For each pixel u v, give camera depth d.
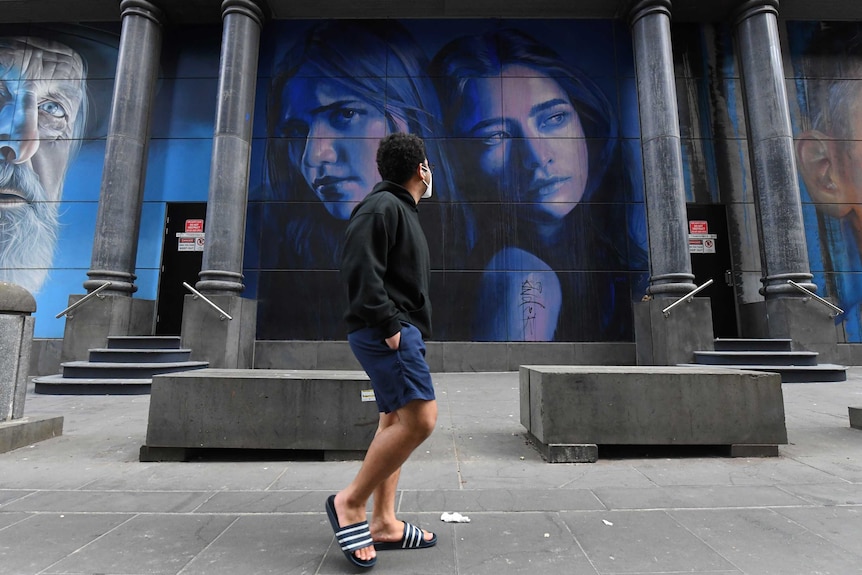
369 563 2.11
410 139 2.29
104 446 4.43
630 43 11.63
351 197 11.06
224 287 9.38
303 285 10.70
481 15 11.55
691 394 4.04
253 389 3.97
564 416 3.97
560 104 11.41
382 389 2.04
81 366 7.87
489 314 10.65
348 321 2.08
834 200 11.32
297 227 10.91
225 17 10.36
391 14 11.51
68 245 11.05
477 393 7.47
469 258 10.82
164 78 11.47
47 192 11.23
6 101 11.55
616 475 3.56
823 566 2.15
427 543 2.35
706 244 11.20
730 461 3.92
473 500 3.04
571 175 11.15
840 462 3.87
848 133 11.62
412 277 2.11
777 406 4.09
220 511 2.86
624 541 2.43
